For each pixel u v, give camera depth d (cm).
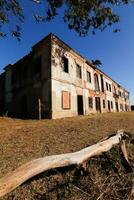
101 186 270
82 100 1639
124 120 957
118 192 257
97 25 862
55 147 456
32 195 252
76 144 478
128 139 479
